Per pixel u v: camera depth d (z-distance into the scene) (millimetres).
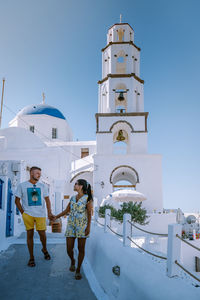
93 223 8734
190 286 2670
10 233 9938
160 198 24656
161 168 25219
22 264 6016
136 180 25031
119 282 4316
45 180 18281
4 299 4176
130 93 27453
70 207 5617
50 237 10594
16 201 5816
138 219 18391
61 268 5840
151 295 3166
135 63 29125
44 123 37562
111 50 28547
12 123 39406
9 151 31219
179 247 3084
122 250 4539
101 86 28766
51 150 32031
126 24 29500
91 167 29688
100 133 26547
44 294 4418
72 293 4531
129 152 27828
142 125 26672
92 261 6391
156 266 3418
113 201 21562
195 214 25000
